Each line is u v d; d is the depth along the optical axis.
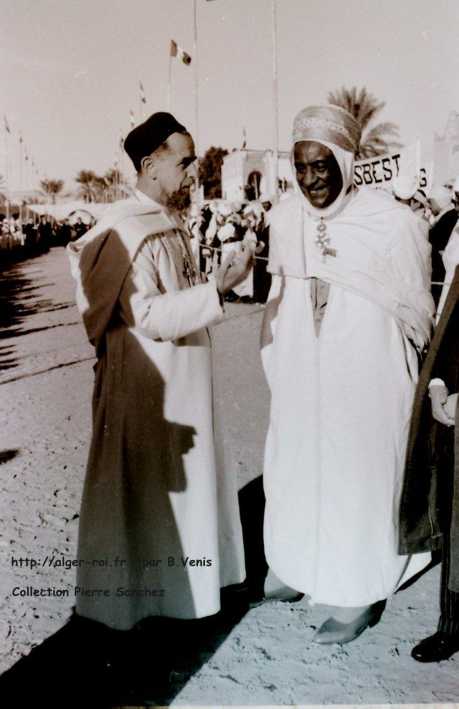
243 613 3.17
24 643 2.95
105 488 2.77
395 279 2.78
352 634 2.92
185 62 7.91
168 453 2.82
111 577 2.76
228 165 32.41
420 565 3.15
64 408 6.49
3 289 17.86
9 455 5.22
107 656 2.83
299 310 2.93
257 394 6.64
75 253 2.90
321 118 2.66
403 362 2.85
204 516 2.89
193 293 2.63
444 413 2.66
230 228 12.08
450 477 2.79
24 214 39.91
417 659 2.80
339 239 2.79
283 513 3.05
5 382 7.59
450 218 5.28
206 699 2.61
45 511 4.23
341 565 2.85
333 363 2.81
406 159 6.05
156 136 2.74
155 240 2.74
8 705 2.58
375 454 2.81
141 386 2.77
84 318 2.82
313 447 2.93
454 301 2.64
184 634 3.01
